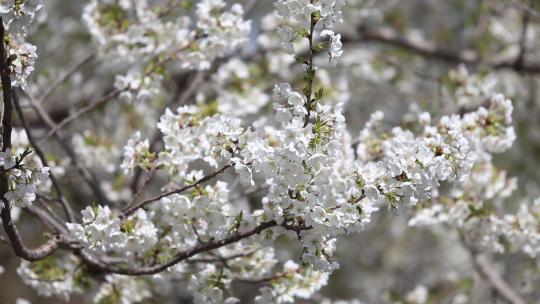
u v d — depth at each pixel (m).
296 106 3.93
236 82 7.47
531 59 10.23
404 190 3.97
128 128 8.83
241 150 4.11
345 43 9.80
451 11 11.10
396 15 10.28
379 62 9.43
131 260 4.98
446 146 4.21
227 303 4.95
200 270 5.15
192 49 5.79
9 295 14.46
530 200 10.20
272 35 8.17
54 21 10.06
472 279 8.38
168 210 4.71
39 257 4.52
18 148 5.05
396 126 5.75
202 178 4.33
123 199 7.88
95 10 6.27
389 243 12.55
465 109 7.02
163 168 4.79
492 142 5.25
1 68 3.80
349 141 5.19
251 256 5.12
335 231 4.02
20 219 8.38
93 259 4.97
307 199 4.00
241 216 4.37
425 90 10.27
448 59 10.06
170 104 8.38
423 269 12.20
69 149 6.68
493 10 9.89
